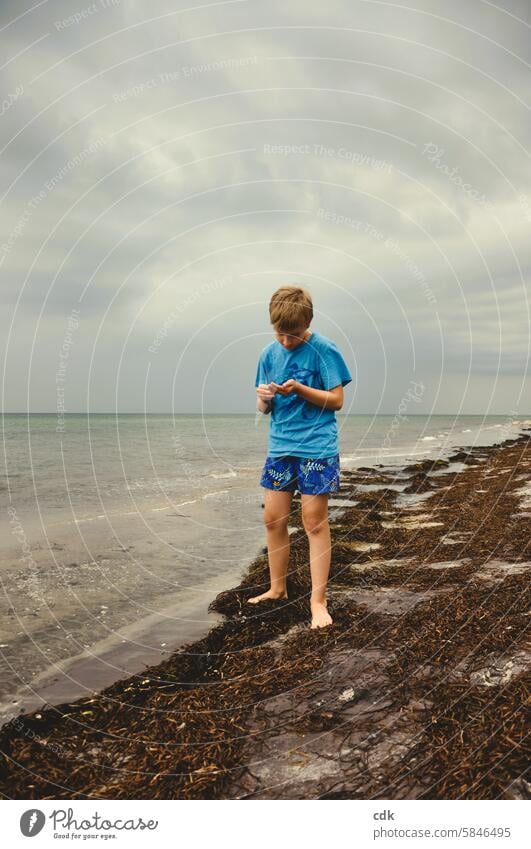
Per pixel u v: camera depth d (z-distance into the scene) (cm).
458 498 847
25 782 189
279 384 338
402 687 235
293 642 294
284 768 190
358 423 4431
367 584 396
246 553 523
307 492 328
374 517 680
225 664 281
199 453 1585
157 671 270
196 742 207
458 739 195
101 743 211
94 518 661
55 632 322
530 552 454
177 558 495
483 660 254
